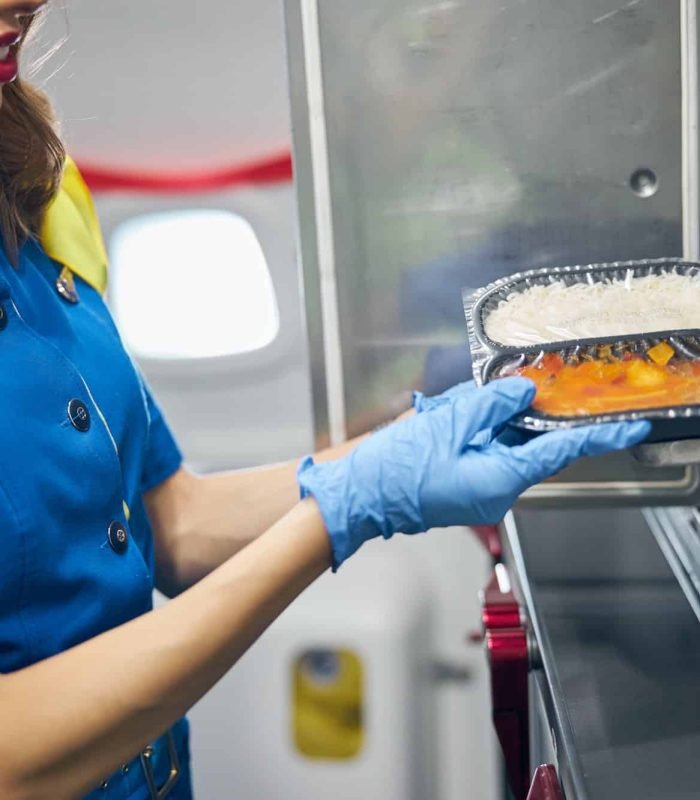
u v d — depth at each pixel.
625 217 1.33
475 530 1.87
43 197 1.29
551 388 1.04
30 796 0.95
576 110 1.30
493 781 2.62
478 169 1.32
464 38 1.28
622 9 1.27
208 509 1.43
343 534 1.03
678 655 1.11
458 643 2.77
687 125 1.29
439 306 1.36
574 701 1.03
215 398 3.16
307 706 2.56
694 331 1.06
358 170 1.32
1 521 1.03
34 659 1.08
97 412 1.19
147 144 2.88
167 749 1.30
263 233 2.95
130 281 3.03
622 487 1.34
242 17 2.78
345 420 1.39
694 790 0.89
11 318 1.14
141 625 1.00
